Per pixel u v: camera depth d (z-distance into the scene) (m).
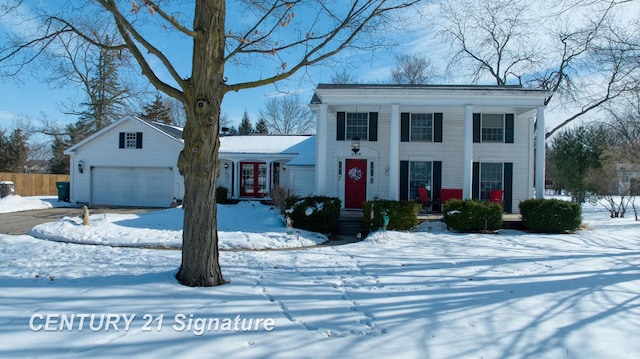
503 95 14.41
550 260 8.34
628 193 19.59
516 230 13.54
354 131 16.77
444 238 11.80
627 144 19.23
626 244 10.76
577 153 22.27
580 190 22.09
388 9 6.92
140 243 10.91
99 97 29.83
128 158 22.78
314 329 4.28
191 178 5.92
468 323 4.54
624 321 4.62
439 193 16.42
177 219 15.08
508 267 7.60
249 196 23.16
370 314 4.80
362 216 14.71
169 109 44.25
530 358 3.65
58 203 22.70
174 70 5.86
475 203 13.14
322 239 12.33
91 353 3.59
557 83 23.86
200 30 5.79
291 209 13.33
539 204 13.16
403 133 16.59
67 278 6.12
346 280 6.46
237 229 13.02
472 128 15.38
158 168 22.58
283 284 6.10
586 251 9.58
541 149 14.32
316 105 16.64
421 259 8.43
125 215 16.09
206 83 5.82
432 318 4.68
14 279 6.09
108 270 6.77
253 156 22.38
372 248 10.02
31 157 43.72
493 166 16.48
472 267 7.59
